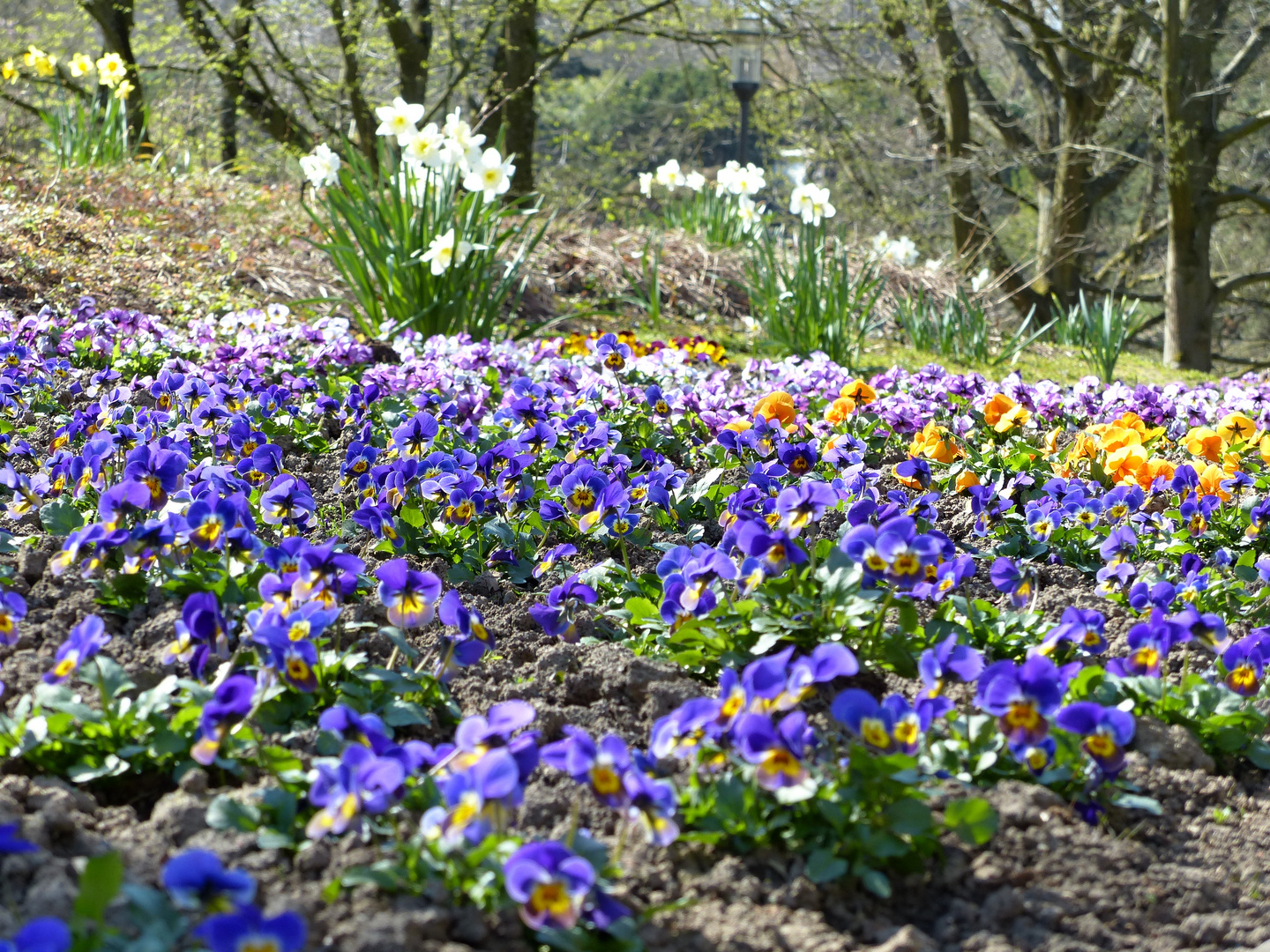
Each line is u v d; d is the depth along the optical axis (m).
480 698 2.85
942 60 19.34
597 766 1.98
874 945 2.03
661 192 18.88
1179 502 4.51
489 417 5.54
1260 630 3.01
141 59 19.23
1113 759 2.29
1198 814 2.59
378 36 18.31
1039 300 20.12
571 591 3.16
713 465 5.15
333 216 8.59
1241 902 2.26
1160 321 22.67
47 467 3.93
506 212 8.71
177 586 3.01
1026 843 2.28
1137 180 25.95
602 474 3.77
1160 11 16.44
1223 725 2.82
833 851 2.12
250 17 17.78
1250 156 22.73
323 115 20.41
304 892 1.95
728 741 2.29
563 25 19.78
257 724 2.51
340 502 4.13
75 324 6.62
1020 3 18.19
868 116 22.33
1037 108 21.09
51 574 3.16
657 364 6.58
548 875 1.74
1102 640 2.86
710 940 1.98
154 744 2.32
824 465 4.83
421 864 1.96
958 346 11.45
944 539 3.22
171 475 3.16
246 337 6.36
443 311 8.13
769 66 20.84
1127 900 2.21
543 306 11.21
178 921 1.68
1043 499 4.24
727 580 3.18
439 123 20.45
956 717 2.52
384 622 3.17
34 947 1.48
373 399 5.06
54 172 10.56
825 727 2.64
